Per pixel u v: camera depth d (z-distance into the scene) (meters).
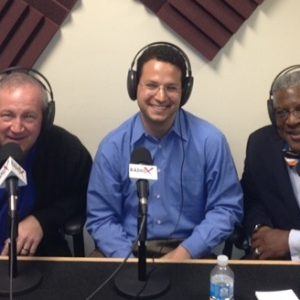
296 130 1.73
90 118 2.23
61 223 1.87
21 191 1.84
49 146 1.88
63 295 1.24
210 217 1.79
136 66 1.85
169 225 1.83
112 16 2.10
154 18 2.11
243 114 2.23
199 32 2.12
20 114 1.63
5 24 2.07
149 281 1.28
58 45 2.13
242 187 1.99
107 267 1.36
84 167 1.97
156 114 1.68
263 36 2.13
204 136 1.81
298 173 1.80
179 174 1.80
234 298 1.22
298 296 1.23
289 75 1.72
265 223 1.84
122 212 1.87
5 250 1.61
